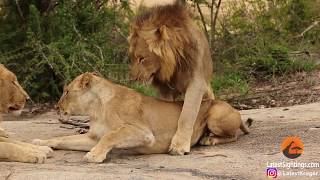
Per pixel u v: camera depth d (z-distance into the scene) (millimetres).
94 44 20422
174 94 11977
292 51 23031
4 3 21547
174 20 11055
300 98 18359
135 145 10359
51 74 20422
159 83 11570
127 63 20797
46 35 20547
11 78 10555
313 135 11234
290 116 14055
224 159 9820
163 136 10789
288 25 24703
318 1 25609
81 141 10914
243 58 22109
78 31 20375
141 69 10930
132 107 10570
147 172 9055
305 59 22562
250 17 24125
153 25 10906
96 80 10711
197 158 10086
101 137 10711
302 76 21125
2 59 19938
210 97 12086
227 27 23969
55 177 8609
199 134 11312
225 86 20422
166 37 10766
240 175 8750
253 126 12992
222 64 21922
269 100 18656
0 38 20984
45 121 15555
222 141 11336
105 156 9977
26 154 9914
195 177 8688
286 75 21531
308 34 24609
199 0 22703
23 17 21328
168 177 8625
